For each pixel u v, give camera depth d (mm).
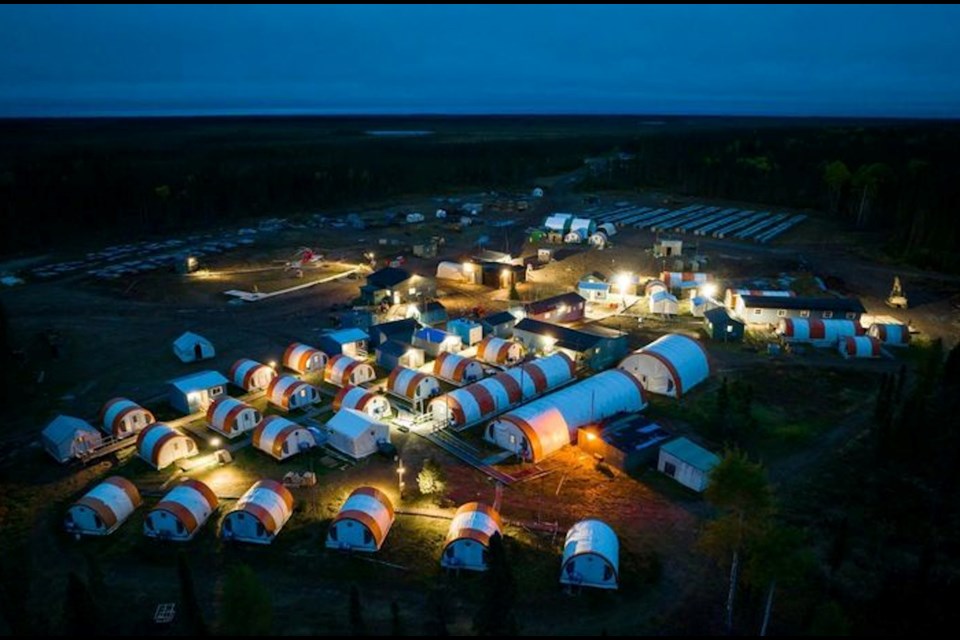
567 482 39781
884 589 30047
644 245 103688
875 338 59906
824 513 36469
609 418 45312
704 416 47750
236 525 33969
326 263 91688
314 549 33625
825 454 42656
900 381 48031
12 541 34281
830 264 91062
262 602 23859
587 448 43094
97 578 29547
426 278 76062
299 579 31438
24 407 49156
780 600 30109
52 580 31406
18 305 72500
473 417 46500
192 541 34156
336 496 38250
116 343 61812
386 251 100062
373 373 54188
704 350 57156
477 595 30438
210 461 41844
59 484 39469
